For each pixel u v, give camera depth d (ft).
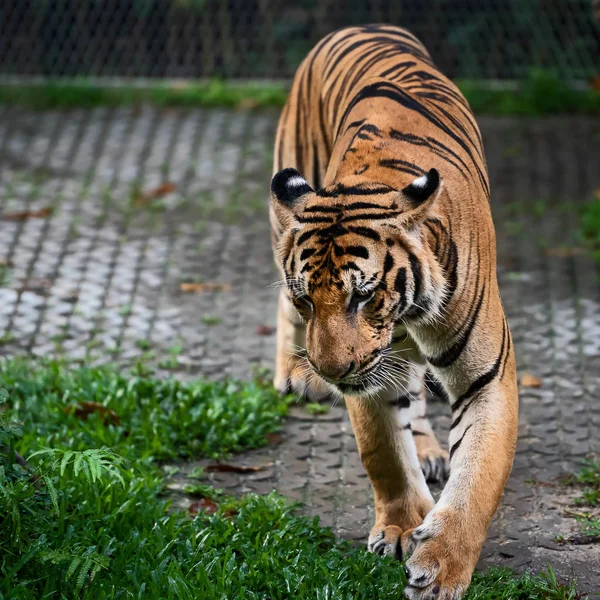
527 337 41.06
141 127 62.64
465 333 24.90
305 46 67.67
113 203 53.36
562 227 50.93
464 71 66.80
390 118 26.48
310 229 23.11
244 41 67.92
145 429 32.91
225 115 64.34
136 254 48.14
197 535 26.76
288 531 27.58
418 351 27.14
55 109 65.10
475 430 24.76
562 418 35.27
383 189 23.61
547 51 66.49
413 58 31.04
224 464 32.04
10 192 54.44
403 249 23.07
